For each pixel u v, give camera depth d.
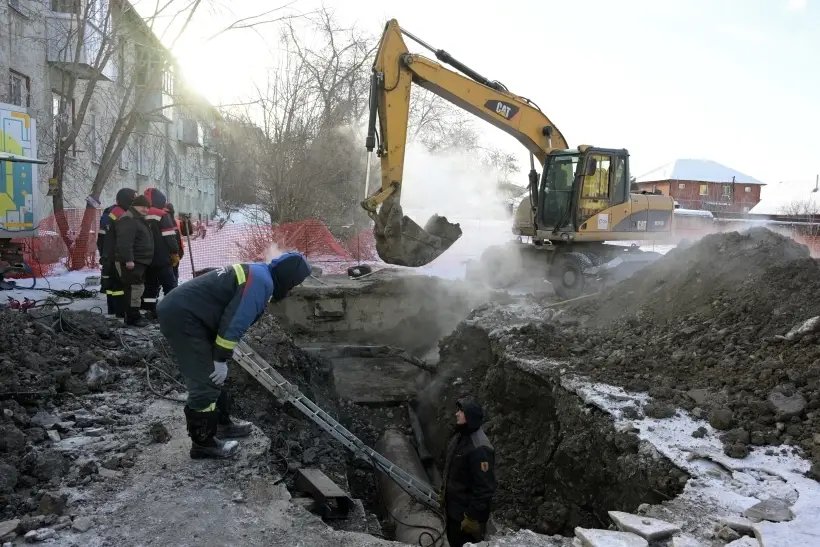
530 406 6.49
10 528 3.21
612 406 5.05
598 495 4.97
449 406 8.05
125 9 14.09
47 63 16.14
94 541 3.20
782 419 4.43
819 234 27.67
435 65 10.40
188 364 4.04
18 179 11.45
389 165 9.78
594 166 11.74
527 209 13.13
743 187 58.22
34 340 5.82
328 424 5.41
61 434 4.51
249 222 18.92
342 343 10.76
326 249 15.74
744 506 3.53
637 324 6.90
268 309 10.80
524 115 11.69
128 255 7.24
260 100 16.38
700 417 4.79
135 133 17.17
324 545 3.30
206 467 4.08
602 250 12.46
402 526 6.01
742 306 5.96
